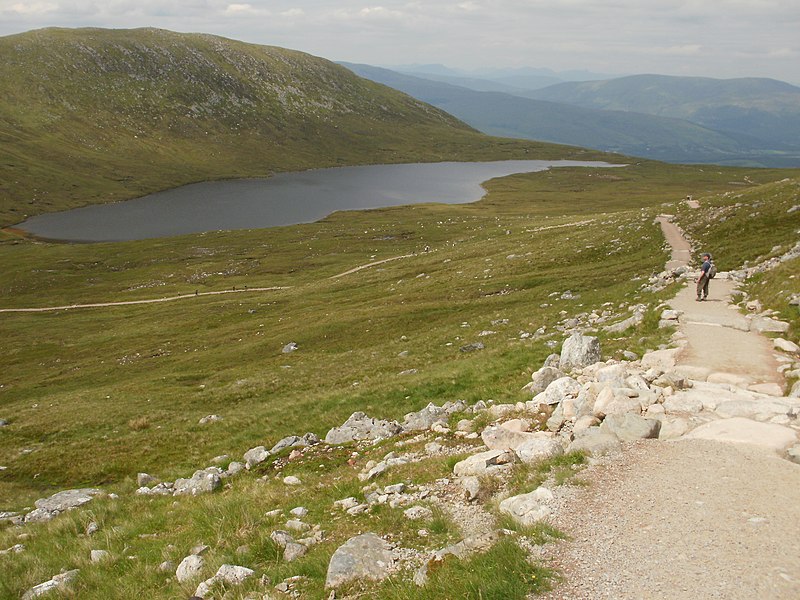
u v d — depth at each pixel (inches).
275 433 1123.3
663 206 3368.6
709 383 676.7
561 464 490.0
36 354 2906.0
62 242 6141.7
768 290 1136.8
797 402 569.9
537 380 830.5
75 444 1337.4
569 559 348.2
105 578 494.3
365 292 3132.4
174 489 872.3
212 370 2140.7
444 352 1583.4
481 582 325.7
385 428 865.5
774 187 2674.7
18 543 681.0
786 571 315.9
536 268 2618.1
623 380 682.8
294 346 2210.9
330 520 511.2
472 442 674.2
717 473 438.9
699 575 319.9
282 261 4820.4
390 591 351.9
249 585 405.7
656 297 1391.5
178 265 4960.6
